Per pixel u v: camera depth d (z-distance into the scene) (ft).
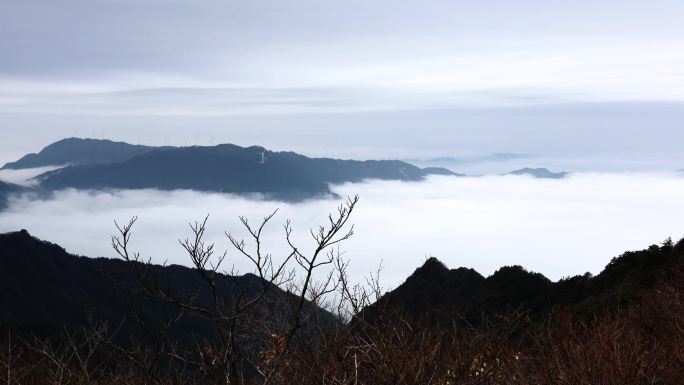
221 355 14.90
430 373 18.42
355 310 19.13
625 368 19.80
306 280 15.52
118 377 15.80
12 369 18.21
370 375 17.87
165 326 15.10
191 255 14.26
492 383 20.03
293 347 16.88
